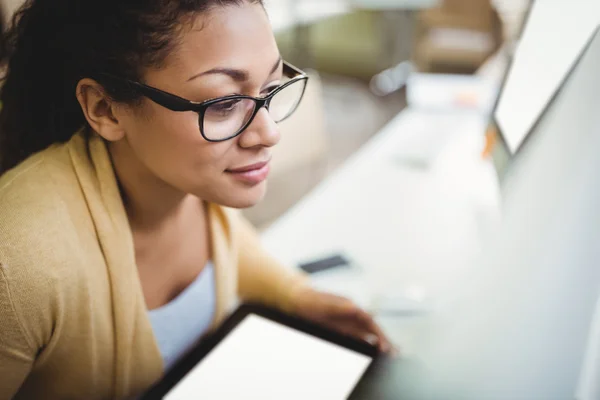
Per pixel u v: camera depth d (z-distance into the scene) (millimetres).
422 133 1371
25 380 572
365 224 958
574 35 434
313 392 502
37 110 539
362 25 3549
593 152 340
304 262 832
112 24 420
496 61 2029
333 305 639
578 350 331
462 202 1027
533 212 405
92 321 525
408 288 749
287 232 936
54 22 471
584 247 334
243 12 411
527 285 379
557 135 408
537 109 493
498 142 657
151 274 613
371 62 3463
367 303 727
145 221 578
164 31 401
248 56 419
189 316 652
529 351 362
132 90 434
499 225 512
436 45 3156
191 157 452
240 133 450
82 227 509
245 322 601
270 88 479
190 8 394
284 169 1415
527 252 393
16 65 522
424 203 1027
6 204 464
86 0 432
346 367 532
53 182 501
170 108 429
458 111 1528
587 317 329
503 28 3074
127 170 539
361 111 3381
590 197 334
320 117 1505
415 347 563
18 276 444
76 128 541
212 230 661
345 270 815
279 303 704
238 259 744
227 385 515
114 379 588
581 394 322
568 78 422
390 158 1239
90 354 545
